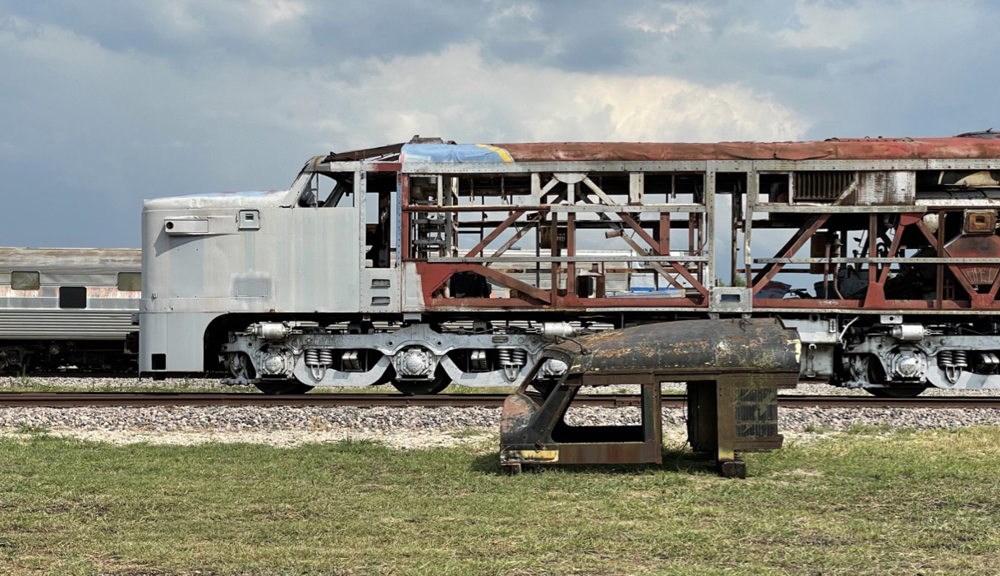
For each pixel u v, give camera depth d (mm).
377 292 14250
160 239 14570
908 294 15477
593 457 8719
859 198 14062
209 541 6648
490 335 14695
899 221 14086
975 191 14469
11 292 22859
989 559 6246
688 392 9719
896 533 6855
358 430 11883
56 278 22922
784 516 7312
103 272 23047
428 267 14180
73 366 25203
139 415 12508
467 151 14164
